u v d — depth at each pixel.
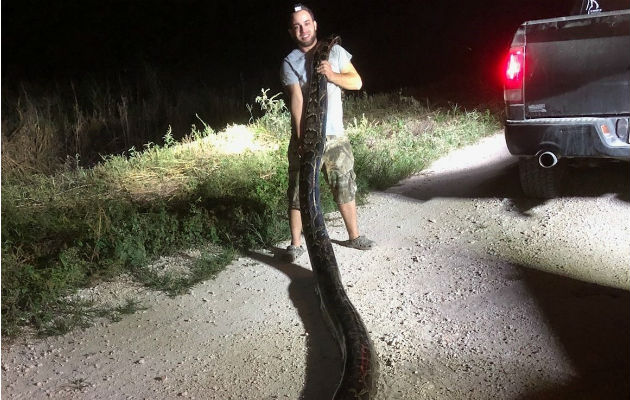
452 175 8.23
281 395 4.18
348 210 6.06
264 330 4.95
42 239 6.36
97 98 12.71
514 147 6.31
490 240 6.18
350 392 3.80
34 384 4.42
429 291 5.32
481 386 4.10
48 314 5.19
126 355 4.71
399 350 4.54
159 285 5.69
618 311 4.77
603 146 5.98
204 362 4.57
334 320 4.64
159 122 11.52
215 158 8.70
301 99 5.59
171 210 6.93
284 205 7.06
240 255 6.27
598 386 4.01
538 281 5.30
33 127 9.75
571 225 6.30
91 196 7.56
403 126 10.14
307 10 5.54
